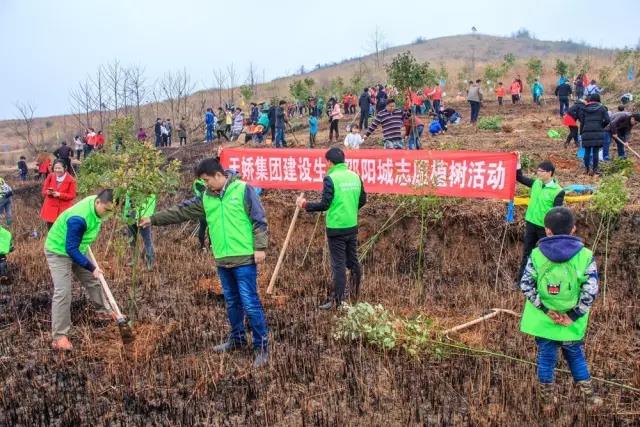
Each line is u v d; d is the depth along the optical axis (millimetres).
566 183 10969
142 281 8984
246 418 5090
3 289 9039
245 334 6449
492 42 113188
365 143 17672
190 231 11883
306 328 6992
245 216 5949
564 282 4656
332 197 7285
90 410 5316
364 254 9516
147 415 5230
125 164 6930
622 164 11117
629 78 32000
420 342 5930
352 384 5559
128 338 6305
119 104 37875
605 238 8742
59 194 10086
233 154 10203
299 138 22047
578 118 11734
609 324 6863
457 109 28969
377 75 55406
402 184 9508
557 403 5070
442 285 8547
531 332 4961
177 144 35469
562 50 107250
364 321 6340
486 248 9297
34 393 5676
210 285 8547
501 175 8945
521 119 22984
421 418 5051
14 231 13609
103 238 11516
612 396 5316
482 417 4969
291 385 5660
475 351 6023
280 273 9102
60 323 6539
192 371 5902
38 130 68625
